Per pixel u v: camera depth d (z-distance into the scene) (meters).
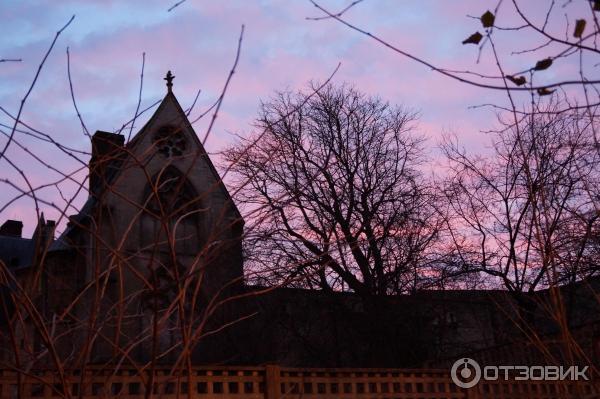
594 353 12.22
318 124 30.84
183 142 35.25
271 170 25.44
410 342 27.19
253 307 27.84
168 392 9.33
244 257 26.30
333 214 27.56
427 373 11.63
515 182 19.89
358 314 28.17
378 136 31.91
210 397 9.70
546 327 18.20
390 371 11.32
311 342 29.38
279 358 29.12
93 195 4.73
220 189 34.59
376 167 30.62
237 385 10.48
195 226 33.88
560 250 11.79
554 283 5.63
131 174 33.22
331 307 28.62
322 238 26.33
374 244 27.52
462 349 27.05
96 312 4.51
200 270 4.56
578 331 12.78
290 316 28.59
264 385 10.16
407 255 27.59
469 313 27.64
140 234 32.25
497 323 18.97
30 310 4.22
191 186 34.31
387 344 27.05
